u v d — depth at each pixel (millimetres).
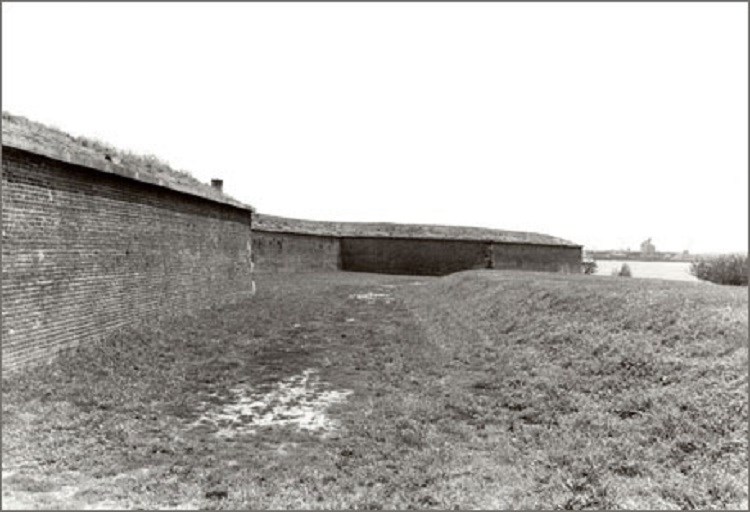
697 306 8797
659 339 8211
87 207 9633
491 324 13242
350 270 48000
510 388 8359
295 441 6191
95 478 4984
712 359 6969
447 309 17531
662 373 7195
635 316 9445
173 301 13797
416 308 19500
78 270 9273
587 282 14188
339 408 7445
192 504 4609
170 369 8859
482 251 47156
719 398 6066
